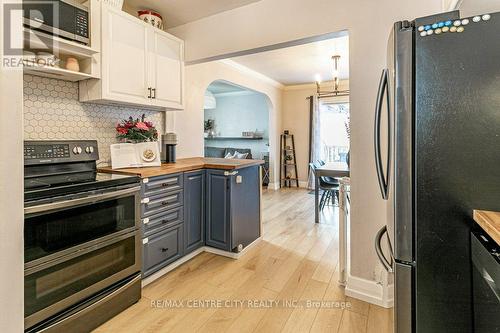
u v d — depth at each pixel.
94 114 2.39
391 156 1.12
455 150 0.95
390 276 1.32
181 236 2.50
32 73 1.92
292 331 1.64
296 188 6.53
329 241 3.11
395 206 1.06
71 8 1.88
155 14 2.59
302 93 6.56
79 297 1.59
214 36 2.69
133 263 1.94
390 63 1.19
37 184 1.58
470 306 0.94
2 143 0.60
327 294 2.04
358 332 1.62
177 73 2.80
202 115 3.74
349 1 1.97
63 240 1.51
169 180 2.35
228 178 2.63
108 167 2.36
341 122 6.35
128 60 2.29
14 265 0.62
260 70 5.09
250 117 7.22
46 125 2.06
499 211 0.91
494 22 0.91
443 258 0.97
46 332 1.44
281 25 2.31
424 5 1.74
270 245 3.00
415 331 1.03
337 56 4.20
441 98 0.96
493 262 0.77
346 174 3.65
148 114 2.92
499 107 0.90
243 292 2.07
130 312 1.83
